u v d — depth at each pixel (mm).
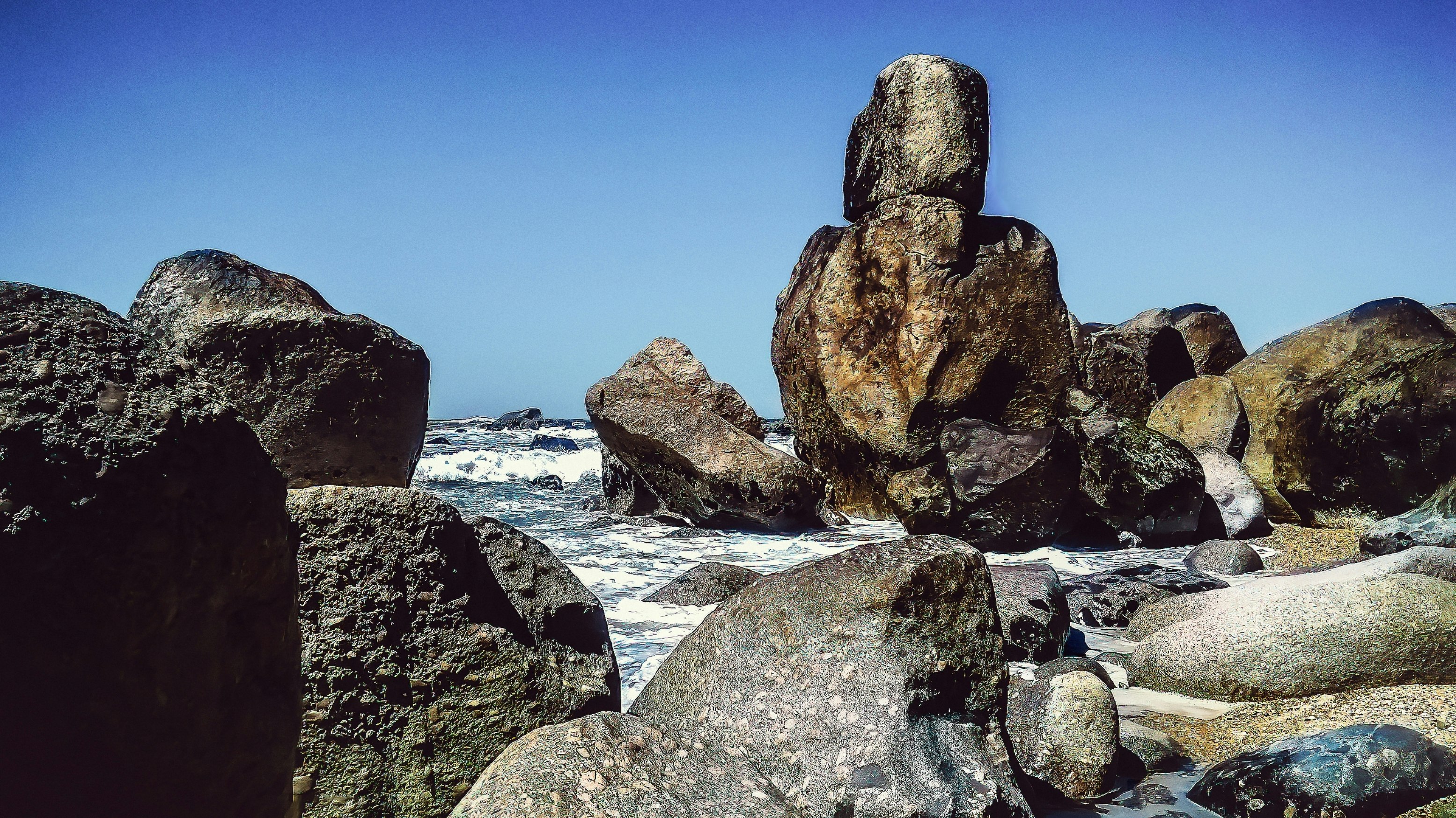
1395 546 10680
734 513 13828
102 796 2000
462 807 3592
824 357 15000
